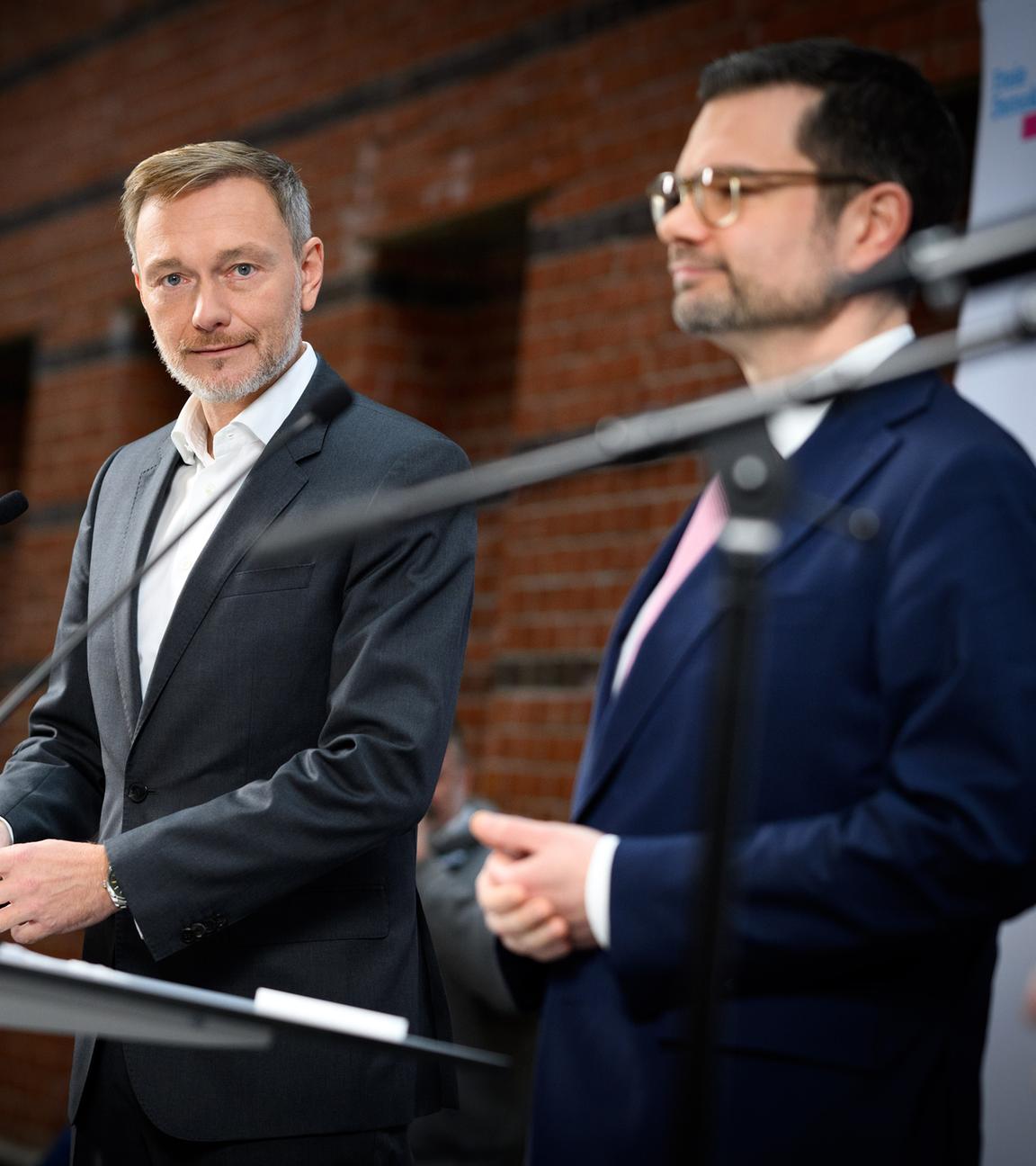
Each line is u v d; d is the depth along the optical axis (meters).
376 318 7.84
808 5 6.02
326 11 8.20
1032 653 2.15
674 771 2.34
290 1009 2.06
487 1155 4.85
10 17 10.41
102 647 3.18
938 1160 2.20
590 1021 2.34
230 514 3.06
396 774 2.81
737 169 2.46
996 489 2.25
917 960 2.23
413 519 1.99
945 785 2.11
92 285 9.49
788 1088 2.18
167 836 2.79
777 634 2.29
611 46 6.77
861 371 1.76
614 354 6.56
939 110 2.54
